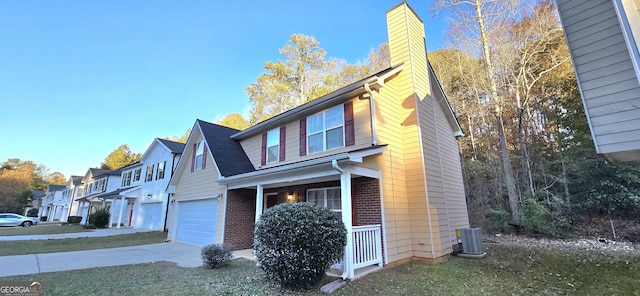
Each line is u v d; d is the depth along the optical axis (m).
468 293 4.96
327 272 6.25
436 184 8.52
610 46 3.29
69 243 12.61
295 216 5.24
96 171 34.03
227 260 7.39
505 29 15.46
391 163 7.88
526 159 14.03
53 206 43.34
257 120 23.59
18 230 19.45
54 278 5.98
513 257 8.16
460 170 11.52
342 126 8.48
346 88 8.20
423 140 8.39
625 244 9.85
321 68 25.23
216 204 11.05
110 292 4.95
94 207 29.94
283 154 10.38
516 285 5.46
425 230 7.63
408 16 9.31
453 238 9.23
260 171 8.25
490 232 13.62
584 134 12.25
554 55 14.30
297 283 5.13
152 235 15.91
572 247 9.73
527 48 15.01
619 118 3.23
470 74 17.62
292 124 10.36
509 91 15.69
